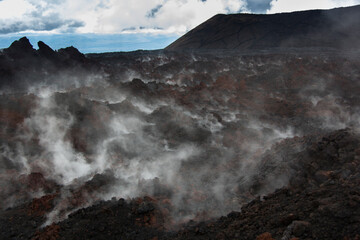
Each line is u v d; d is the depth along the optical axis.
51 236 9.57
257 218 9.02
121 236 9.76
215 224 9.96
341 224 6.92
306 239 6.92
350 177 9.26
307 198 8.91
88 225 9.95
